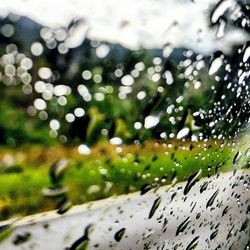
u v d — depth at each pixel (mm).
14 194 129
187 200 104
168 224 103
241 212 110
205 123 107
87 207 128
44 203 133
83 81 85
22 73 72
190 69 101
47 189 113
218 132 108
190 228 101
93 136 101
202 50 99
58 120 92
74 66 79
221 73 104
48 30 69
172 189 108
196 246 94
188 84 103
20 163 96
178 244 96
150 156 111
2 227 119
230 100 109
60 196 113
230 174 108
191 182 103
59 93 83
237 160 109
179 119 106
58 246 107
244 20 99
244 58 104
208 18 95
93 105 94
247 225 112
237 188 111
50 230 119
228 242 100
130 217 119
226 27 98
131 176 118
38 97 81
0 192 129
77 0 71
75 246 106
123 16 81
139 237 108
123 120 102
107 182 126
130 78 93
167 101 103
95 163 114
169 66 98
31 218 130
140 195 120
